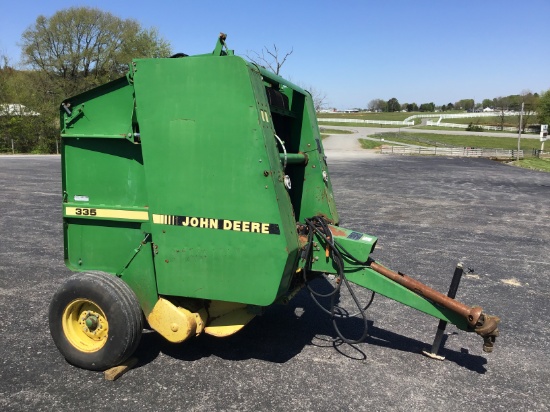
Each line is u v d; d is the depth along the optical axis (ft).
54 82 151.02
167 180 12.43
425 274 24.06
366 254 13.32
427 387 13.04
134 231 13.23
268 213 11.81
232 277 12.33
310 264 13.97
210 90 11.90
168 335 12.77
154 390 12.32
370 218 39.19
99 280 12.63
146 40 168.76
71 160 13.56
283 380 13.04
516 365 14.62
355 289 21.21
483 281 23.18
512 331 17.33
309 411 11.62
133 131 12.80
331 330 16.67
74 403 11.68
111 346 12.57
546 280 23.52
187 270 12.64
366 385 12.98
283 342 15.49
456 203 48.47
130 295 12.73
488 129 275.80
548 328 17.71
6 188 51.03
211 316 13.51
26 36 161.38
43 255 25.89
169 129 12.25
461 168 93.40
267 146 11.79
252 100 11.68
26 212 38.14
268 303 12.14
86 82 159.74
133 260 13.09
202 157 12.10
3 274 22.47
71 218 13.76
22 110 136.98
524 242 31.78
